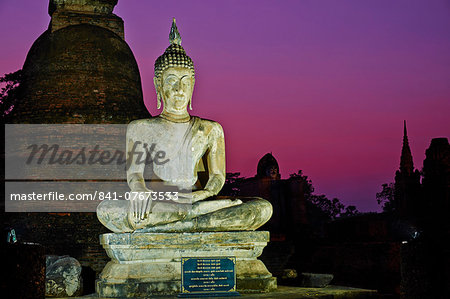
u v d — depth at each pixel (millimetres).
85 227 14352
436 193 18766
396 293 17266
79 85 15672
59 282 8797
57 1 16625
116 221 8250
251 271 8500
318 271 20250
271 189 22359
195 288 7961
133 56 17203
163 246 8164
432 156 19031
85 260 14094
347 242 19781
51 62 15805
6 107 16219
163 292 8008
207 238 8344
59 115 15164
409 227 9922
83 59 15945
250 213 8664
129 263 8125
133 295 7887
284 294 8141
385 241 19156
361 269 18750
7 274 6633
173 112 9438
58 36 16125
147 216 8141
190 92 9562
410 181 22547
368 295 8516
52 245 14031
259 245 8672
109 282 7984
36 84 15719
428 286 8609
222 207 8703
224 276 8070
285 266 18828
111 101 15766
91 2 16922
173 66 9383
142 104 16891
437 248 8594
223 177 9594
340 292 8352
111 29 17109
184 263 7992
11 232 8898
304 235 21656
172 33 9750
